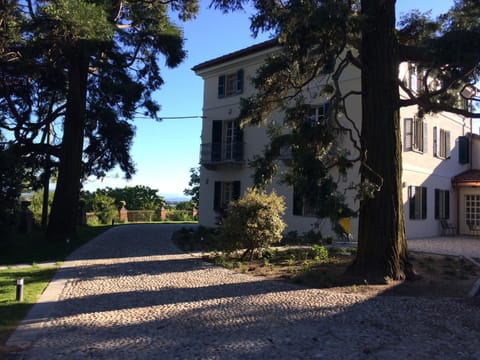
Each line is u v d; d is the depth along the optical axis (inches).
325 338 214.1
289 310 266.7
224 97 959.0
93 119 708.7
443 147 909.8
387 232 363.9
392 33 377.4
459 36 298.5
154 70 773.9
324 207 308.0
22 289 291.3
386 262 360.5
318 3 315.3
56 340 211.3
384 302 286.0
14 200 572.1
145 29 725.3
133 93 687.1
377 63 373.7
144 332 224.4
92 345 204.4
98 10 563.8
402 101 378.0
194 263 457.4
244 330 227.5
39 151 731.4
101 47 618.8
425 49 352.8
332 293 313.9
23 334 219.6
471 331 225.1
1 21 534.9
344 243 660.7
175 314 258.7
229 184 948.0
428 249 606.2
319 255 491.2
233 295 308.0
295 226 783.1
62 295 310.0
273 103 438.9
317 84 679.1
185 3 774.5
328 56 360.8
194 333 222.7
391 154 368.5
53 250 558.9
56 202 684.7
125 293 315.9
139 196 1610.5
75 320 246.1
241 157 898.1
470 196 933.8
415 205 781.3
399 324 237.1
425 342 208.2
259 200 466.6
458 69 353.4
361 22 327.9
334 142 382.3
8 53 588.7
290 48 352.8
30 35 552.7
